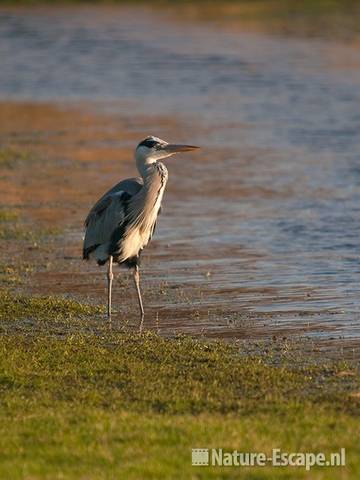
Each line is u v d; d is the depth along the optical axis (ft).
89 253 45.50
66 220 66.13
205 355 37.63
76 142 99.25
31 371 35.37
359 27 208.03
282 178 80.94
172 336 41.24
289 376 34.96
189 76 151.53
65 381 34.55
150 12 240.12
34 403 31.55
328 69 155.12
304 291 48.49
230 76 150.82
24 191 75.61
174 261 55.16
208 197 73.87
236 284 50.06
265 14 231.50
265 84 142.20
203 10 241.35
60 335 41.34
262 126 109.29
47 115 117.70
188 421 29.35
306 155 91.66
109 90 138.92
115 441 27.55
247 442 27.37
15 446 27.25
